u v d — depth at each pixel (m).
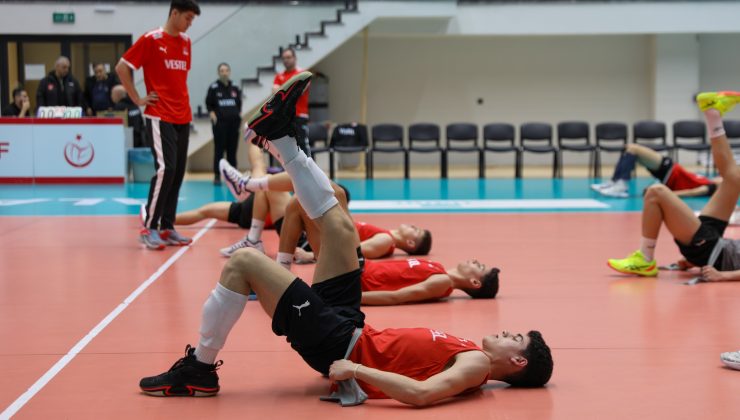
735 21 16.62
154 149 7.35
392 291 5.15
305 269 6.33
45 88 14.19
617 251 7.35
